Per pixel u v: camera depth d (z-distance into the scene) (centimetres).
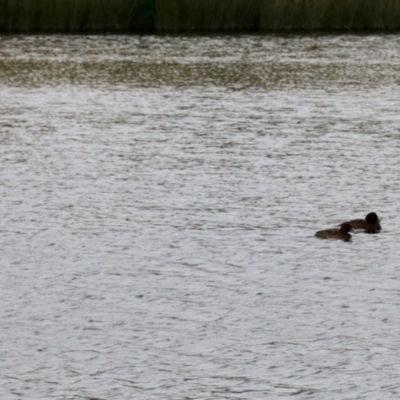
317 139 12431
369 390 5594
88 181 10225
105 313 6650
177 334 6309
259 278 7325
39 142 12162
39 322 6500
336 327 6419
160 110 14450
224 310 6700
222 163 11075
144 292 7031
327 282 7238
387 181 10275
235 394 5544
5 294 6988
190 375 5766
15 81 16888
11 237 8306
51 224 8681
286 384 5659
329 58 19700
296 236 8381
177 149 11812
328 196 9669
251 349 6097
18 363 5919
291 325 6456
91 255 7856
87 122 13500
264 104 15025
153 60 19225
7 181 10188
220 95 15800
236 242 8194
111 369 5841
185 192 9800
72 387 5628
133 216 8950
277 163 11081
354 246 8094
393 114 14250
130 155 11469
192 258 7788
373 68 18575
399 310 6706
